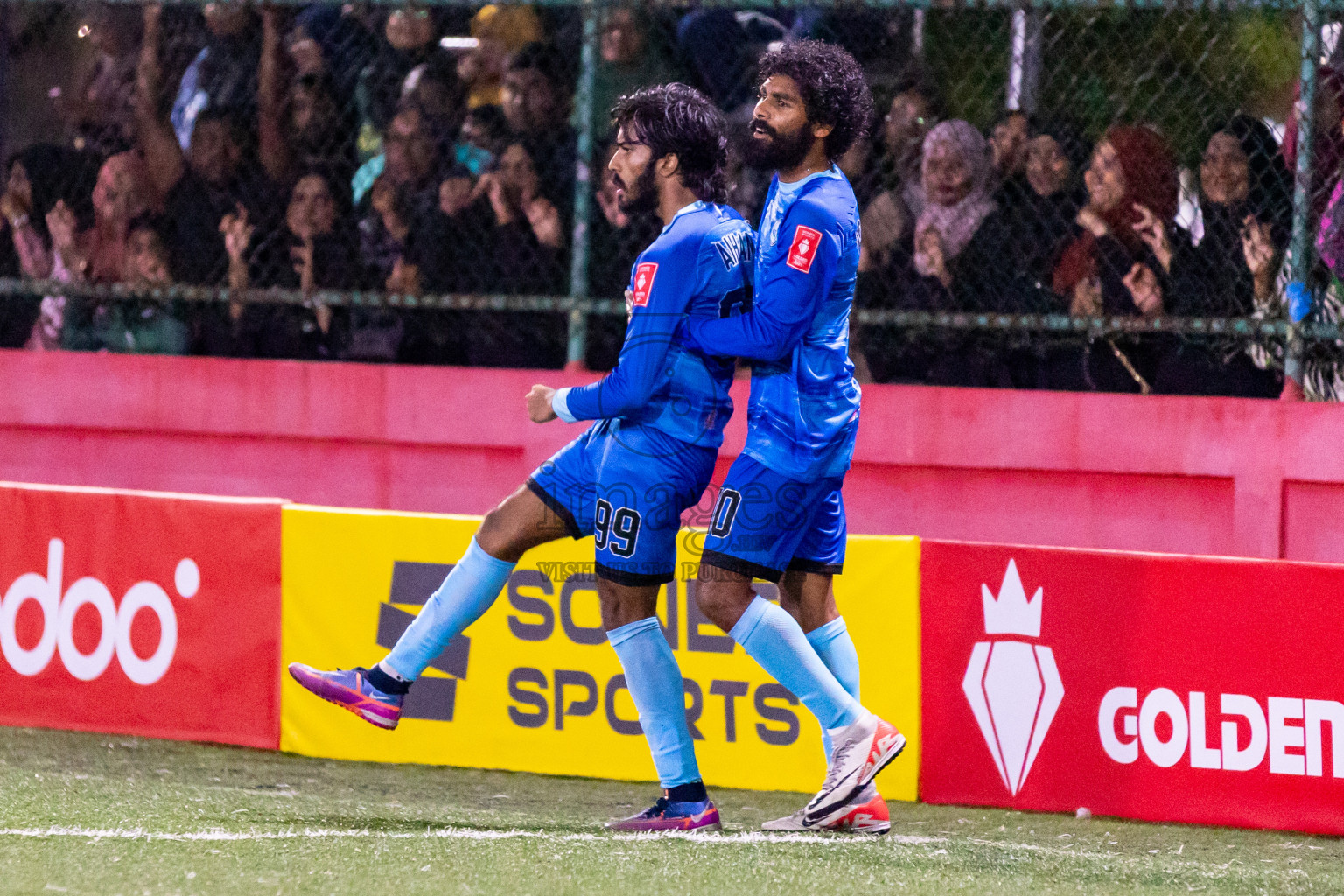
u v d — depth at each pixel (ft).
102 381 68.64
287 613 50.49
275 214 69.10
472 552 41.55
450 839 38.37
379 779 47.67
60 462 69.72
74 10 72.08
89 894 32.32
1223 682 43.68
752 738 47.06
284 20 68.28
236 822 40.29
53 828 38.65
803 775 46.70
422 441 65.41
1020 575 45.24
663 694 40.57
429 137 66.64
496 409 64.59
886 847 38.70
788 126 39.37
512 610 48.60
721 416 40.04
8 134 74.23
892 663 46.26
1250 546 57.82
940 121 61.87
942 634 45.85
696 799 40.78
